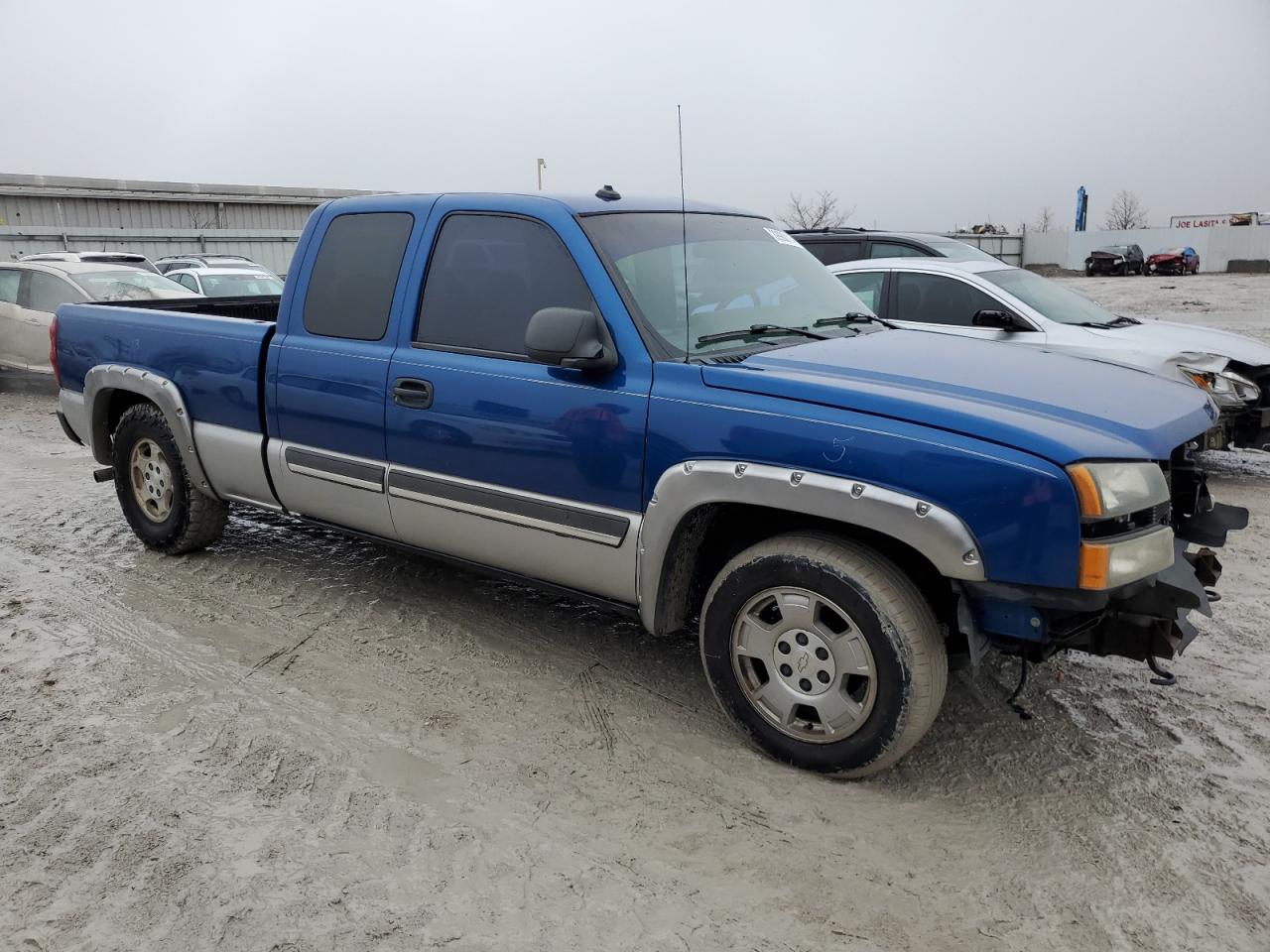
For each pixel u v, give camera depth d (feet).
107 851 9.37
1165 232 159.12
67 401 18.48
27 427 31.40
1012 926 8.39
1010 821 9.87
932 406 9.75
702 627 11.25
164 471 17.34
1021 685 11.19
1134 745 11.27
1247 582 16.53
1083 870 9.10
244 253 98.22
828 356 11.50
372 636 14.43
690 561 11.57
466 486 12.78
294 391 14.53
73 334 18.20
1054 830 9.70
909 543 9.52
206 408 15.92
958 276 24.47
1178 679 12.91
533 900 8.72
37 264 37.81
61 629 14.64
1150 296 89.45
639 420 11.14
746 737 11.23
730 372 10.80
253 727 11.74
